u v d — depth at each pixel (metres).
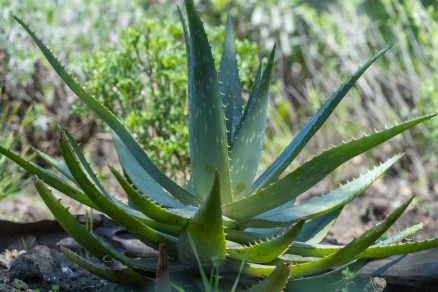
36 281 4.46
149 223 3.67
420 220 6.75
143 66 5.88
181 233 3.56
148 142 5.82
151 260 3.85
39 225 4.98
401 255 3.99
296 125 8.89
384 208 6.83
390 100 9.15
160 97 5.81
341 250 3.44
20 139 7.27
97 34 7.61
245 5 9.59
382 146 8.53
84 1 7.75
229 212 3.72
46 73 7.30
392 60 9.16
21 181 6.98
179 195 3.90
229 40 4.25
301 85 9.65
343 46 9.17
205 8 9.67
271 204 3.66
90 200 3.69
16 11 7.13
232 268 3.68
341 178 7.92
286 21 9.45
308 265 3.52
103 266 3.65
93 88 5.83
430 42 8.82
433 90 7.62
